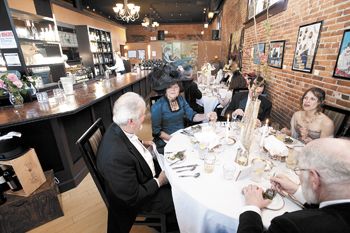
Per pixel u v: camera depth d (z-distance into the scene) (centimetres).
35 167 162
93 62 667
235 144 144
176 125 194
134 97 117
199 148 133
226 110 281
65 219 170
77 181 214
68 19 599
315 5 211
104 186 118
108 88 316
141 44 1020
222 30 823
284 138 152
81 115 237
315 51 212
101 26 863
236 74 325
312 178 61
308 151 64
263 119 240
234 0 597
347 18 168
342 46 173
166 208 123
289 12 266
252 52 417
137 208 119
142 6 844
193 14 1065
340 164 55
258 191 89
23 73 271
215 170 112
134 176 109
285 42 277
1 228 151
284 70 281
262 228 73
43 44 361
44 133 189
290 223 56
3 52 269
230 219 82
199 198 91
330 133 163
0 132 176
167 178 121
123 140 113
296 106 252
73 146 220
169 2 789
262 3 360
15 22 324
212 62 788
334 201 57
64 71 405
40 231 159
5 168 154
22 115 173
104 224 164
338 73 179
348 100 170
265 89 340
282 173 109
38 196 158
